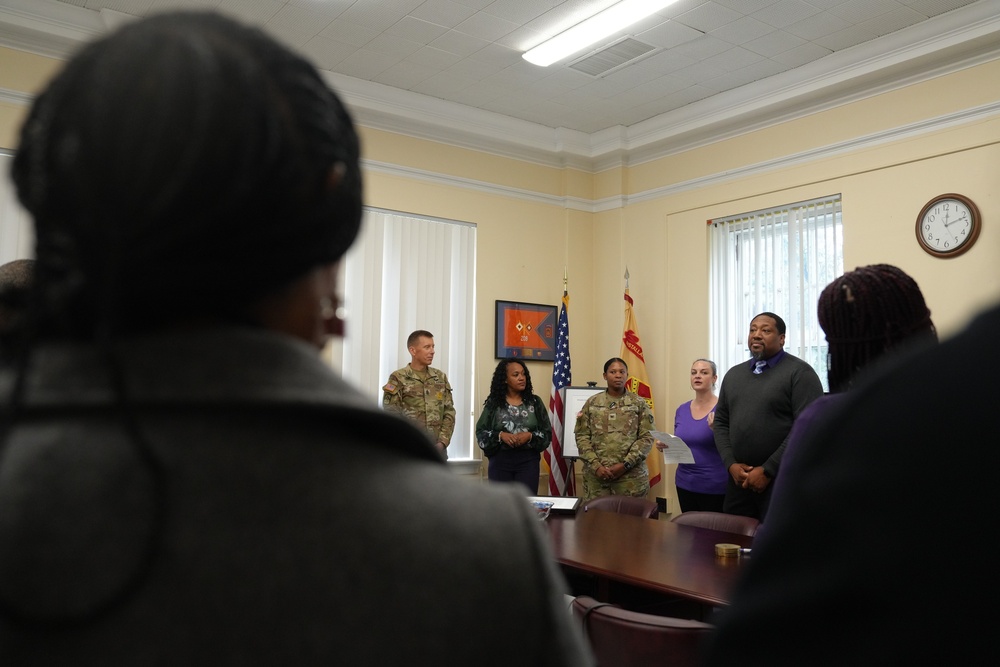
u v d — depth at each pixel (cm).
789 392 410
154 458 37
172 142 38
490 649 40
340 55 560
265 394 40
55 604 36
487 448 581
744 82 594
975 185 481
